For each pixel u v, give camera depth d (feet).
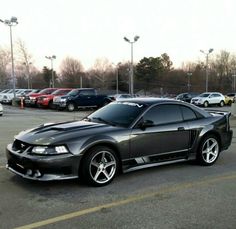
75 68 390.01
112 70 376.27
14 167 21.34
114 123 23.20
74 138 20.45
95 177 20.93
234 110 71.00
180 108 25.61
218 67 370.73
